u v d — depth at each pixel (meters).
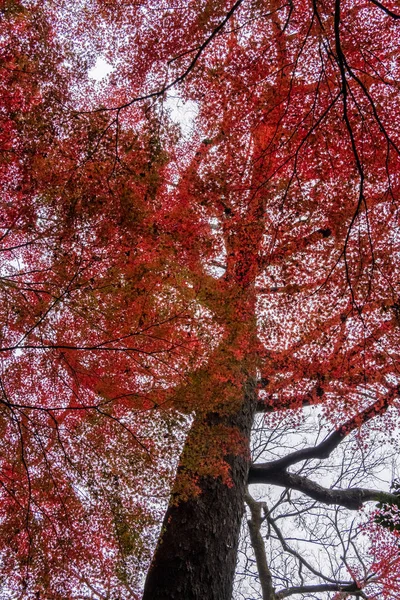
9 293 5.12
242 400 6.44
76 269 5.04
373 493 7.38
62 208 4.87
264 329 6.10
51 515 5.09
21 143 4.77
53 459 5.14
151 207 5.20
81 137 4.79
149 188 5.03
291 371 6.54
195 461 5.27
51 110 4.71
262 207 5.65
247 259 5.81
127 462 5.14
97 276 5.10
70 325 5.37
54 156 4.84
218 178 5.55
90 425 5.22
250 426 6.57
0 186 4.93
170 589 4.65
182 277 5.45
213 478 5.59
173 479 5.13
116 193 4.91
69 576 5.02
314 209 5.53
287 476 7.38
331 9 5.09
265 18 5.45
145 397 5.29
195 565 4.84
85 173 4.87
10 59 4.84
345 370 6.33
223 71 5.47
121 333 5.28
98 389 5.44
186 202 5.66
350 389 6.52
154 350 5.28
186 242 5.45
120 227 4.98
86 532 5.09
